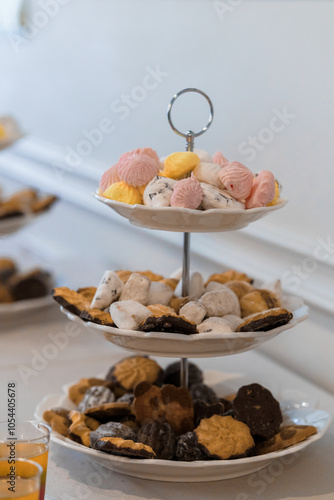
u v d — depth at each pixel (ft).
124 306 2.98
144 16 4.67
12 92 7.09
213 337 2.90
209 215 2.89
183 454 3.01
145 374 3.45
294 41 3.72
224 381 3.69
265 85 3.90
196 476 3.02
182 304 3.09
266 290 3.23
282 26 3.77
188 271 3.18
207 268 4.47
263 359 4.02
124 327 2.95
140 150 3.10
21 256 6.23
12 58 6.98
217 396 3.55
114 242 5.63
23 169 7.05
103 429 3.05
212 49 4.19
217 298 3.10
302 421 3.27
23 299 4.48
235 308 3.13
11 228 4.78
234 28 4.03
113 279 3.08
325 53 3.59
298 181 3.81
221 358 4.03
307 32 3.65
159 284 3.12
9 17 6.87
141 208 2.90
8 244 6.86
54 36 6.04
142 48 4.75
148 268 5.12
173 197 2.90
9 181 7.55
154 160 3.06
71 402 3.43
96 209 5.73
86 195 5.88
